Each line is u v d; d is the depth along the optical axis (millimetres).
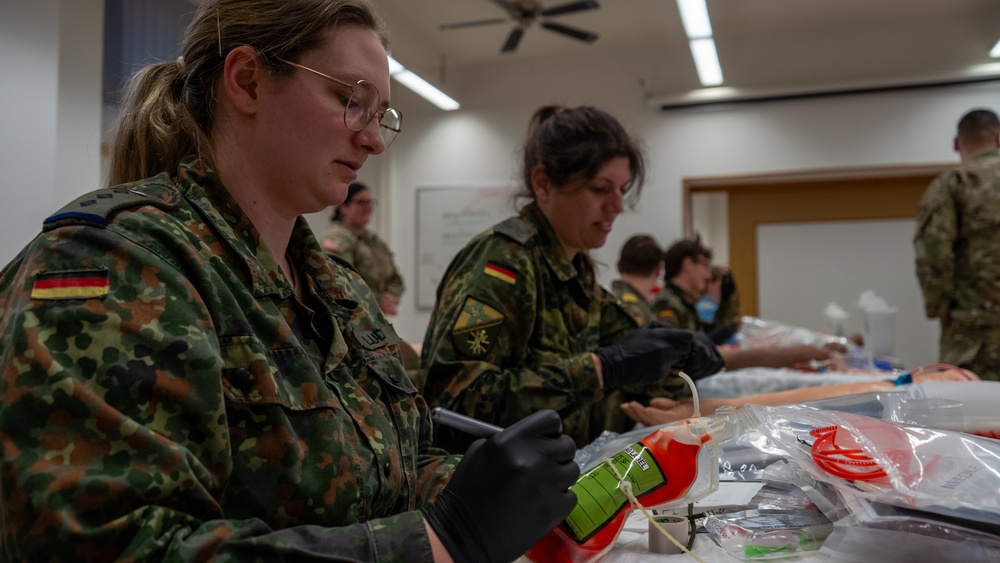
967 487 675
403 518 640
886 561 676
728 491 863
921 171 4945
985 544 659
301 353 737
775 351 2625
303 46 758
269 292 744
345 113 776
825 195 5516
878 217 5406
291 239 892
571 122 1479
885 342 3654
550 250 1500
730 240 5730
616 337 1729
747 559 708
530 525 657
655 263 3449
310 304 862
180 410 597
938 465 703
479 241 1441
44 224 625
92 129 3189
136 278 615
